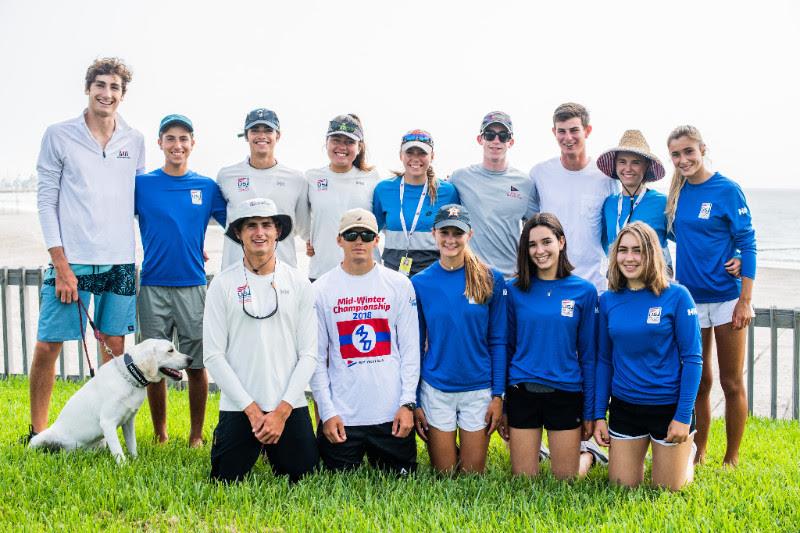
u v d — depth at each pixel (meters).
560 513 4.52
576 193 6.40
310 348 5.16
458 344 5.29
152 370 5.39
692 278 5.77
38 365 6.06
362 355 5.28
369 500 4.53
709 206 5.66
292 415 5.05
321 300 5.36
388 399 5.27
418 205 6.38
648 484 5.16
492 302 5.40
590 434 5.29
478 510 4.39
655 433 4.99
